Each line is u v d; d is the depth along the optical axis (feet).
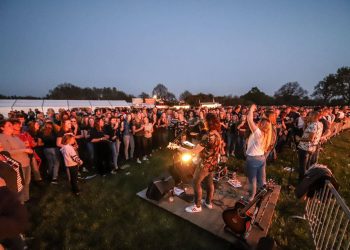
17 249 7.51
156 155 24.53
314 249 10.09
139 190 15.51
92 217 12.37
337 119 38.58
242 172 19.08
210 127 11.01
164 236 10.75
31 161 16.53
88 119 22.20
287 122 29.04
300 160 15.64
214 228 10.78
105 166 18.76
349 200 14.69
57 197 14.65
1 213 4.35
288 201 14.16
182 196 13.99
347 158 25.35
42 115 26.94
